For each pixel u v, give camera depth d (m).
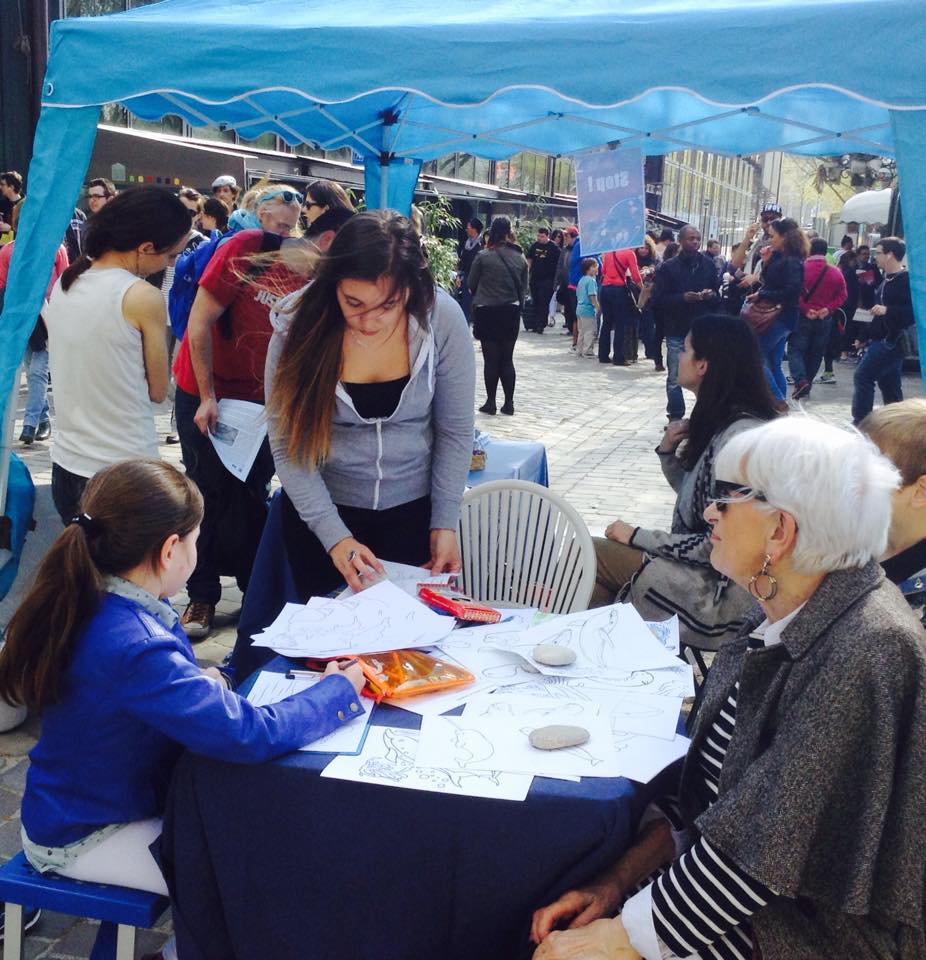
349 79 3.45
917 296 3.04
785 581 1.74
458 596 2.65
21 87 11.09
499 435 9.05
